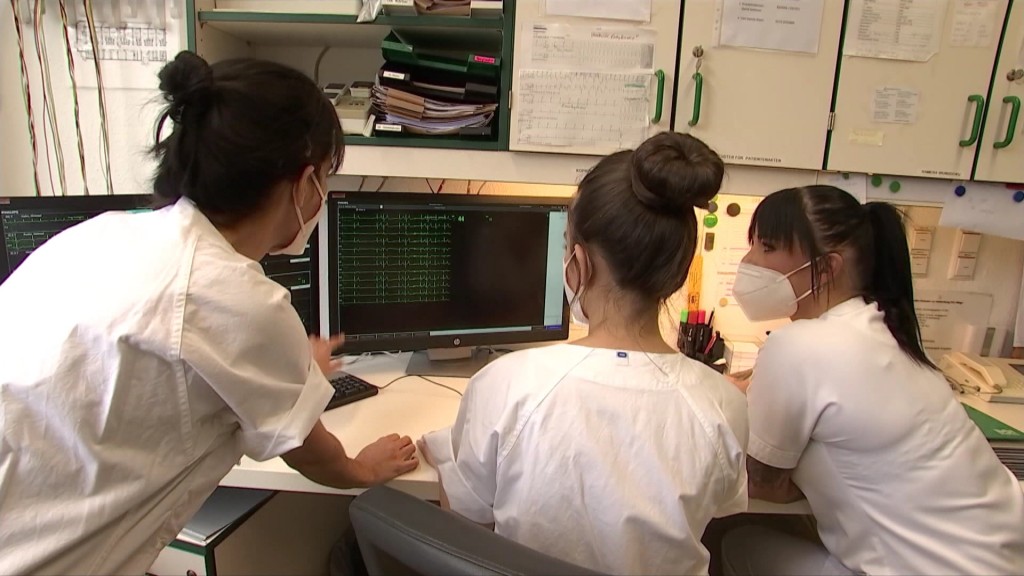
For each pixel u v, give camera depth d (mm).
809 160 1271
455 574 532
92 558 666
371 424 1101
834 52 1222
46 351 627
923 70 1232
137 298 638
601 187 742
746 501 823
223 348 665
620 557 688
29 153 1494
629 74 1219
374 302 1305
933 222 1604
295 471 926
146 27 1419
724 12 1193
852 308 1009
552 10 1190
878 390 920
